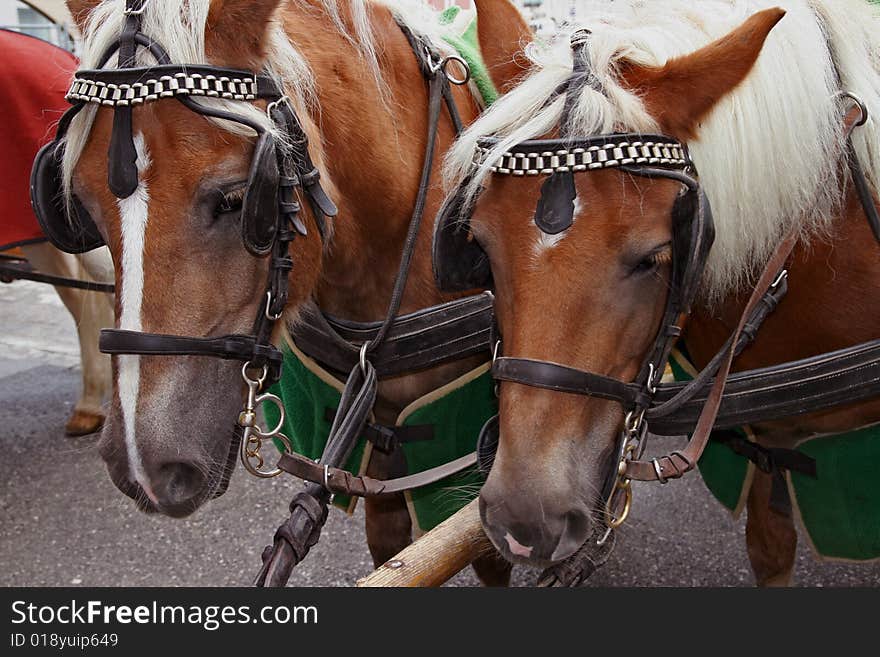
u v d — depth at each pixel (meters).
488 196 0.92
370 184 1.18
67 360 3.61
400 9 1.28
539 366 0.86
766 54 1.00
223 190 0.92
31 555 2.21
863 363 1.01
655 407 1.04
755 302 1.02
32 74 2.19
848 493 1.16
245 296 0.96
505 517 0.87
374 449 1.34
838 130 1.03
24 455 2.76
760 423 1.17
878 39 1.11
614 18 1.05
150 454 0.90
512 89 1.00
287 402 1.41
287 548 1.05
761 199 1.00
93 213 0.95
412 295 1.28
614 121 0.89
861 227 1.06
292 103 1.02
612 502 1.00
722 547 2.13
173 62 0.91
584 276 0.86
